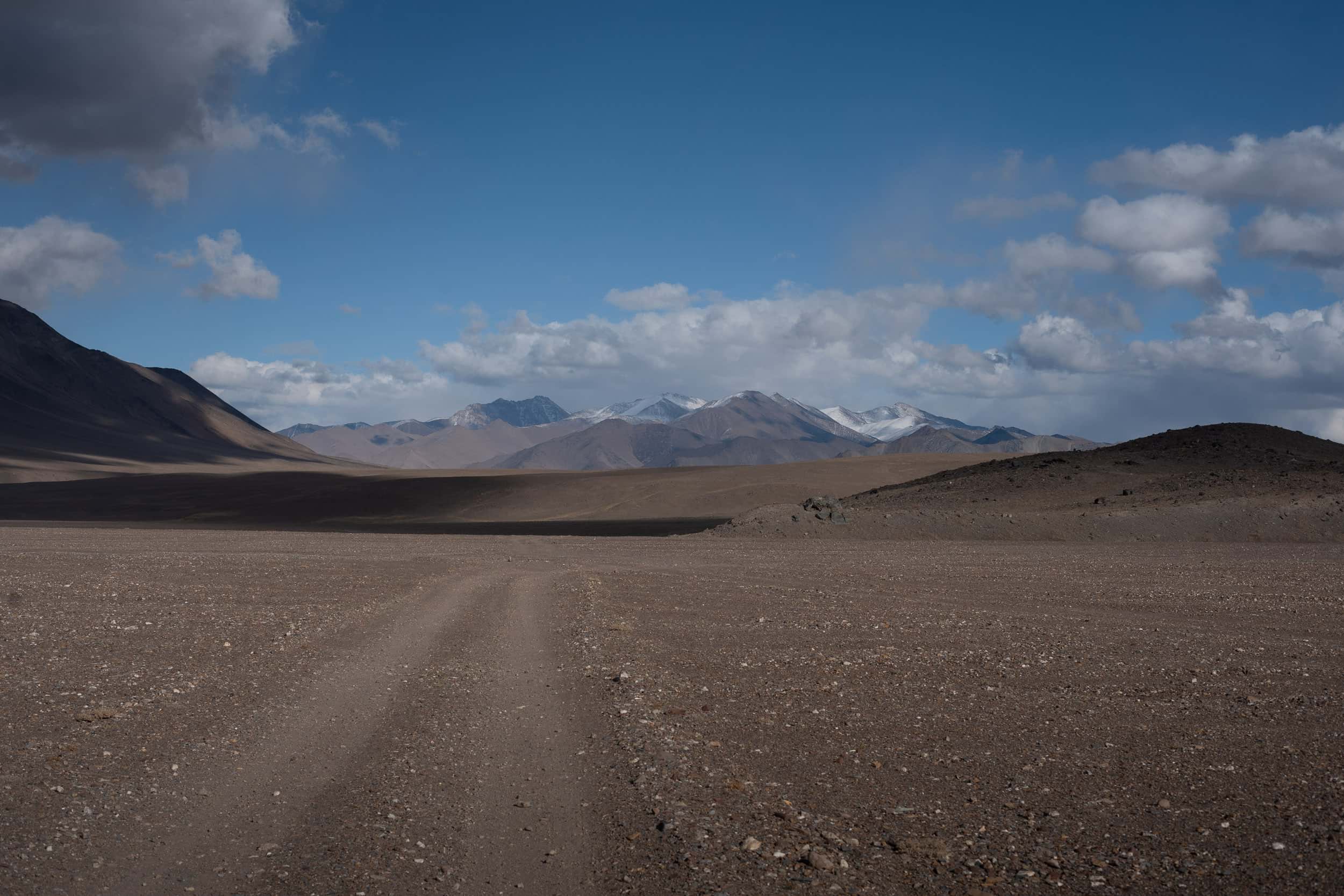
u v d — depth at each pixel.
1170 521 54.47
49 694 13.16
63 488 171.12
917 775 9.57
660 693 13.38
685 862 7.27
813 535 56.94
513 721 11.78
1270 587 28.62
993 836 7.85
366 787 9.17
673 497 132.88
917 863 7.29
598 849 7.60
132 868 7.21
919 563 39.34
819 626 20.73
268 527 114.88
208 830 8.01
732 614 22.86
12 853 7.42
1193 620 21.88
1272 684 14.27
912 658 16.50
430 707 12.57
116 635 18.97
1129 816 8.30
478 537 67.12
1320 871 7.02
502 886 6.93
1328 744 10.66
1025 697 13.30
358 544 56.00
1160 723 11.77
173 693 13.28
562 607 23.95
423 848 7.63
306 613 22.72
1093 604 24.98
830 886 6.87
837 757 10.20
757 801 8.70
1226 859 7.30
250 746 10.56
